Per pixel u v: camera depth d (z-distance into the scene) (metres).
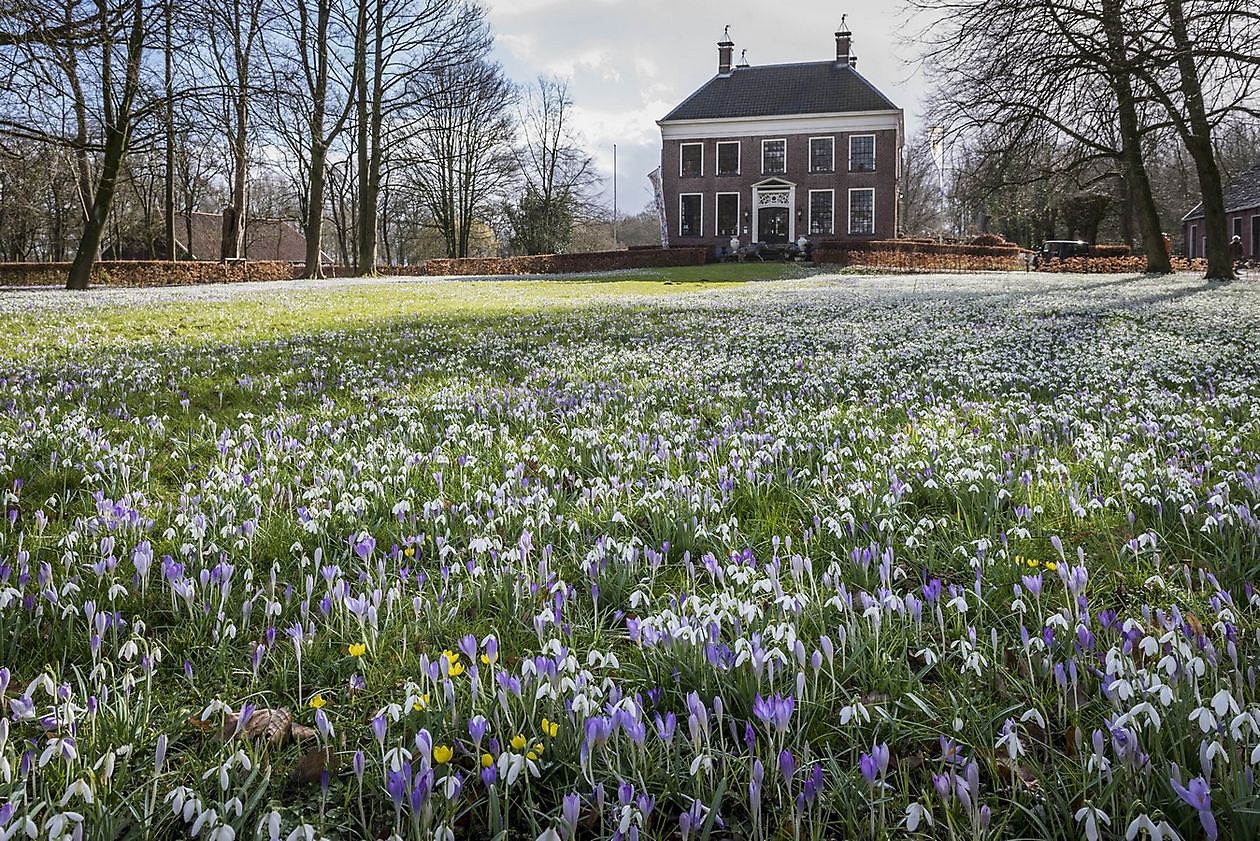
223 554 3.43
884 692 2.51
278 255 78.62
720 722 2.17
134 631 2.77
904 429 5.54
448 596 3.15
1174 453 4.77
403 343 11.01
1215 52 16.30
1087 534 3.65
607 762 2.06
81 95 22.69
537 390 7.36
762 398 6.82
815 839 1.88
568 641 2.74
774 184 59.06
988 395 6.94
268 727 2.36
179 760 2.26
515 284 31.11
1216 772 2.02
